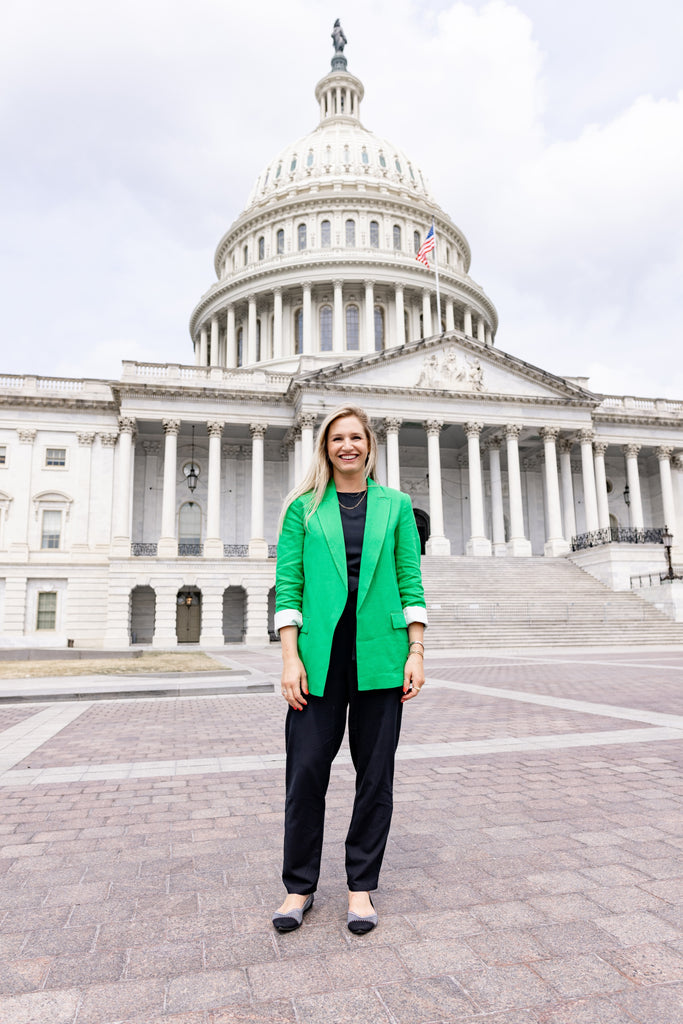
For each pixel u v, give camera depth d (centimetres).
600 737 877
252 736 959
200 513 5350
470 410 5094
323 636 372
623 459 6341
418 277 6931
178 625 4816
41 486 4925
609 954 323
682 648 3070
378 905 384
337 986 298
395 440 4944
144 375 5034
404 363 5075
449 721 1034
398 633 378
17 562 4759
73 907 389
